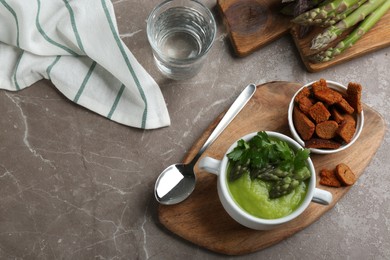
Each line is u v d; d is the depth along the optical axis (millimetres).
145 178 744
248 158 641
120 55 742
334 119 708
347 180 707
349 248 731
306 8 745
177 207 702
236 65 793
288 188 638
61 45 754
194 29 776
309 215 708
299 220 705
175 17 759
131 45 796
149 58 792
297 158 638
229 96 782
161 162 751
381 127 741
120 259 716
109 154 750
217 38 800
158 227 726
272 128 741
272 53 798
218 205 704
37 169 739
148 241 722
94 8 748
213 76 788
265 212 639
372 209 745
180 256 719
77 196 733
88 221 725
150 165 749
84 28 745
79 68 763
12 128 751
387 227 740
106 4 749
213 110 775
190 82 785
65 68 758
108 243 720
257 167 645
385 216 744
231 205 642
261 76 791
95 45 744
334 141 705
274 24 784
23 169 738
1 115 754
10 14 721
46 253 714
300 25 772
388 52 806
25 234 718
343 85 774
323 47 757
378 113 746
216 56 794
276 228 702
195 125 767
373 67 799
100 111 757
